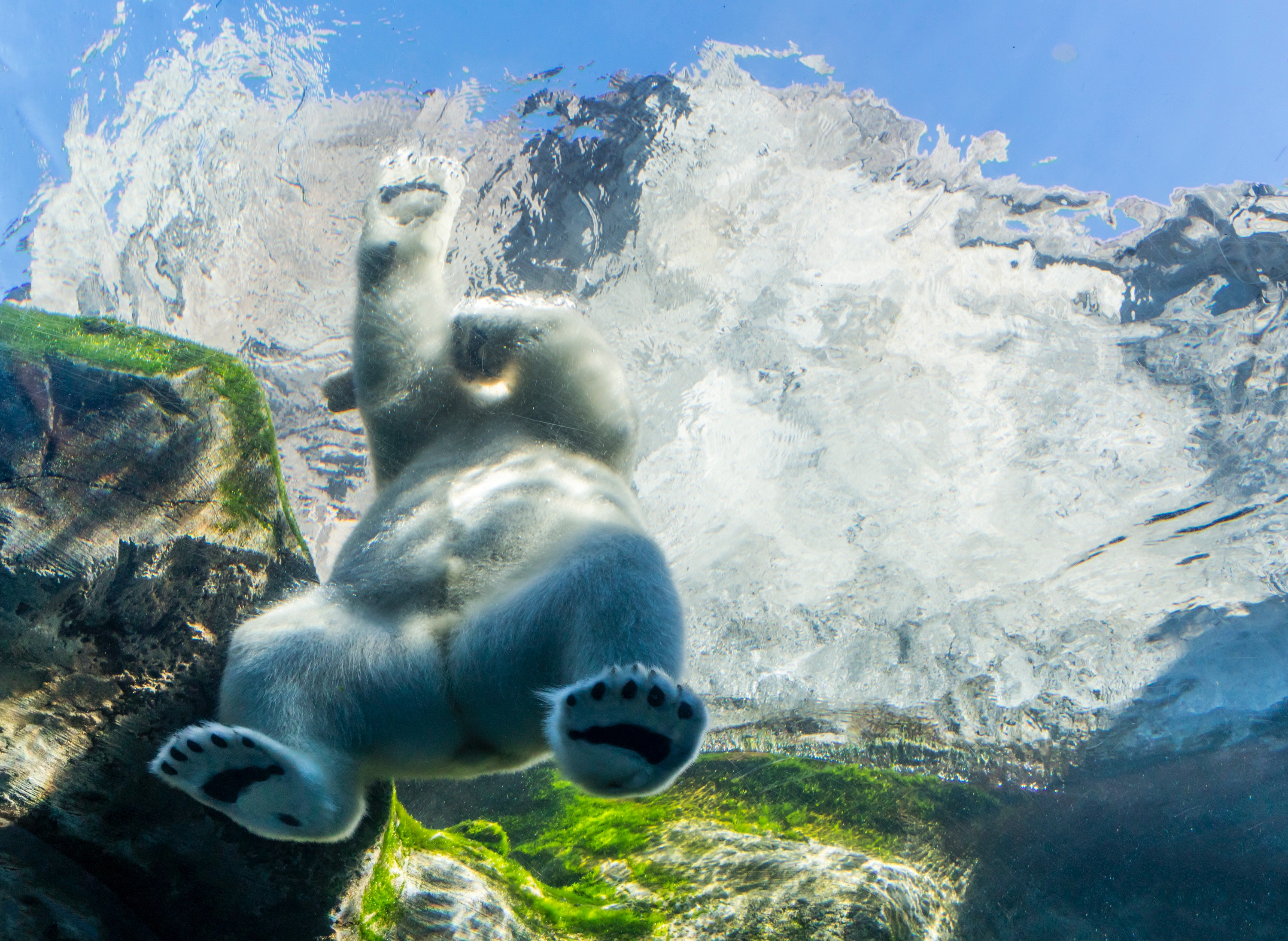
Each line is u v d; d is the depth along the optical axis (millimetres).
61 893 1915
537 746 1912
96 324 2061
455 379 2400
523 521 2025
